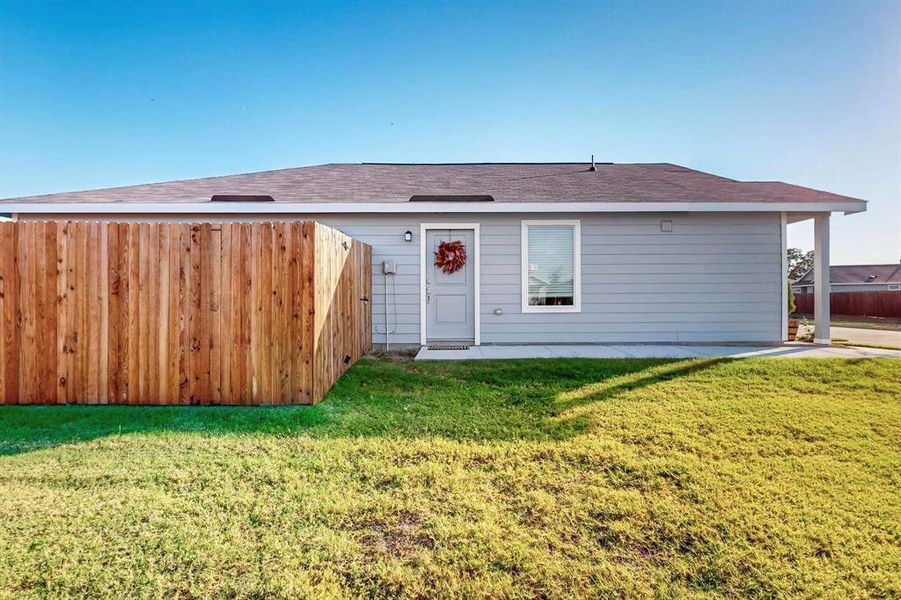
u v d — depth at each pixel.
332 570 1.95
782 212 8.37
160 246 4.54
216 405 4.52
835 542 2.15
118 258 4.55
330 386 5.15
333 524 2.31
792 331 9.12
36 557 2.00
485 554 2.07
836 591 1.82
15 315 4.54
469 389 5.13
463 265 8.61
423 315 8.56
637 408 4.34
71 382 4.54
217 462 3.06
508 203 8.10
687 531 2.26
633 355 7.28
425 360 6.89
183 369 4.54
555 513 2.43
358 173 10.70
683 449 3.33
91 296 4.55
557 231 8.63
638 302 8.61
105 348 4.54
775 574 1.92
